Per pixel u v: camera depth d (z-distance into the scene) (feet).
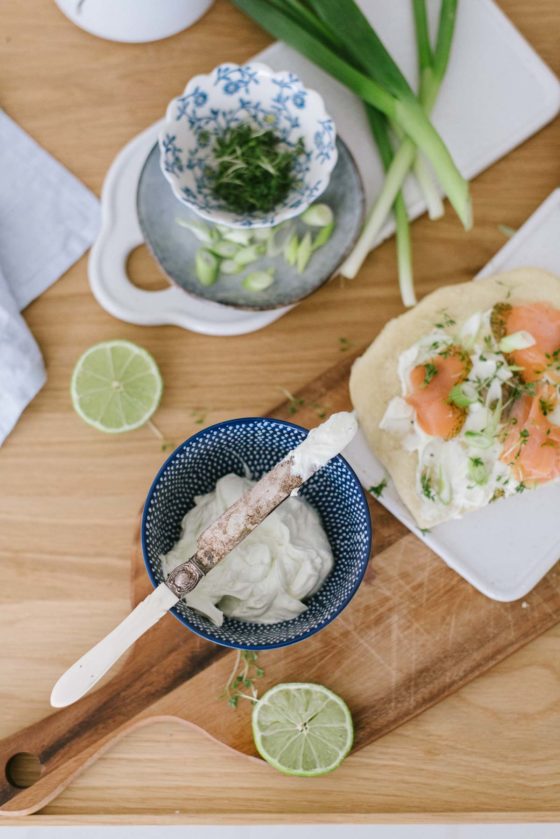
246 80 4.54
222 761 4.27
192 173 4.67
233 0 4.71
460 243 4.77
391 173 4.68
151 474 4.53
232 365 4.64
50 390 4.61
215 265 4.55
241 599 3.93
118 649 3.55
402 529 4.40
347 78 4.61
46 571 4.43
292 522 4.01
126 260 4.76
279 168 4.63
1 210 4.78
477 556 4.35
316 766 4.10
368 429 4.44
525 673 4.34
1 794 4.18
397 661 4.29
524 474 4.16
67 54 4.96
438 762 4.26
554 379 4.29
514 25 5.00
